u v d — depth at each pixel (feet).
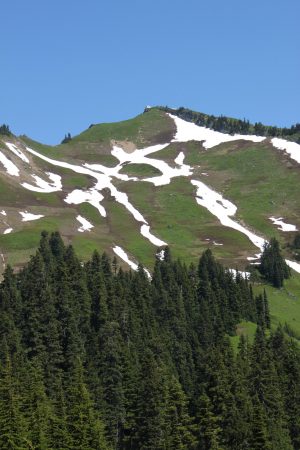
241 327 513.04
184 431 320.09
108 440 336.08
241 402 342.03
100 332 389.80
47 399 322.55
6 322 392.47
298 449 365.81
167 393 328.08
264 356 387.75
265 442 315.37
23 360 360.07
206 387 349.61
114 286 459.32
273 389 364.58
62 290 413.18
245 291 543.80
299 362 413.80
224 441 328.90
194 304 508.12
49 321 390.63
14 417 273.54
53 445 282.15
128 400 346.54
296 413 370.32
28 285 427.33
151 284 512.22
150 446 319.27
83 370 349.61
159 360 384.27
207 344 457.27
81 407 290.76
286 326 539.29
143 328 426.92
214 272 567.18
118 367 357.61
